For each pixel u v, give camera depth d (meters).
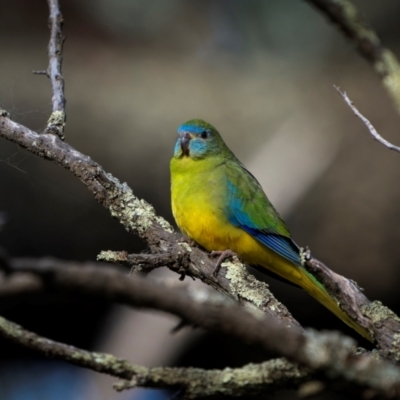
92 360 4.14
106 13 17.83
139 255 6.05
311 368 3.66
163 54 17.56
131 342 13.62
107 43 17.20
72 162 6.79
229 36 18.84
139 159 14.38
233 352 14.35
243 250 8.41
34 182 13.74
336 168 14.70
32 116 14.03
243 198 8.33
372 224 14.21
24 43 15.80
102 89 15.13
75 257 14.12
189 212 8.37
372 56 5.55
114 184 6.92
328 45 18.23
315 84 16.66
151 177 14.40
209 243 8.48
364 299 5.59
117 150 14.39
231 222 8.27
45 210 13.80
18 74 14.63
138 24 18.08
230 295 6.51
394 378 3.73
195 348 14.16
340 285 5.50
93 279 2.88
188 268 6.74
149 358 13.36
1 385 13.75
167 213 14.45
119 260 5.95
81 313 14.32
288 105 15.88
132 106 14.80
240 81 16.62
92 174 6.82
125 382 4.19
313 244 14.27
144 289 3.00
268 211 8.45
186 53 18.08
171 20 18.56
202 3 19.08
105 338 14.08
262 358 14.31
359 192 14.41
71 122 14.39
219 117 15.41
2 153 13.62
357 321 5.50
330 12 5.56
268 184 14.53
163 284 3.28
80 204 13.83
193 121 8.96
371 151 14.84
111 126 14.51
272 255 8.43
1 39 15.78
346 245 14.22
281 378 4.18
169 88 15.76
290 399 12.08
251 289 6.46
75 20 17.41
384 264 14.16
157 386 4.23
